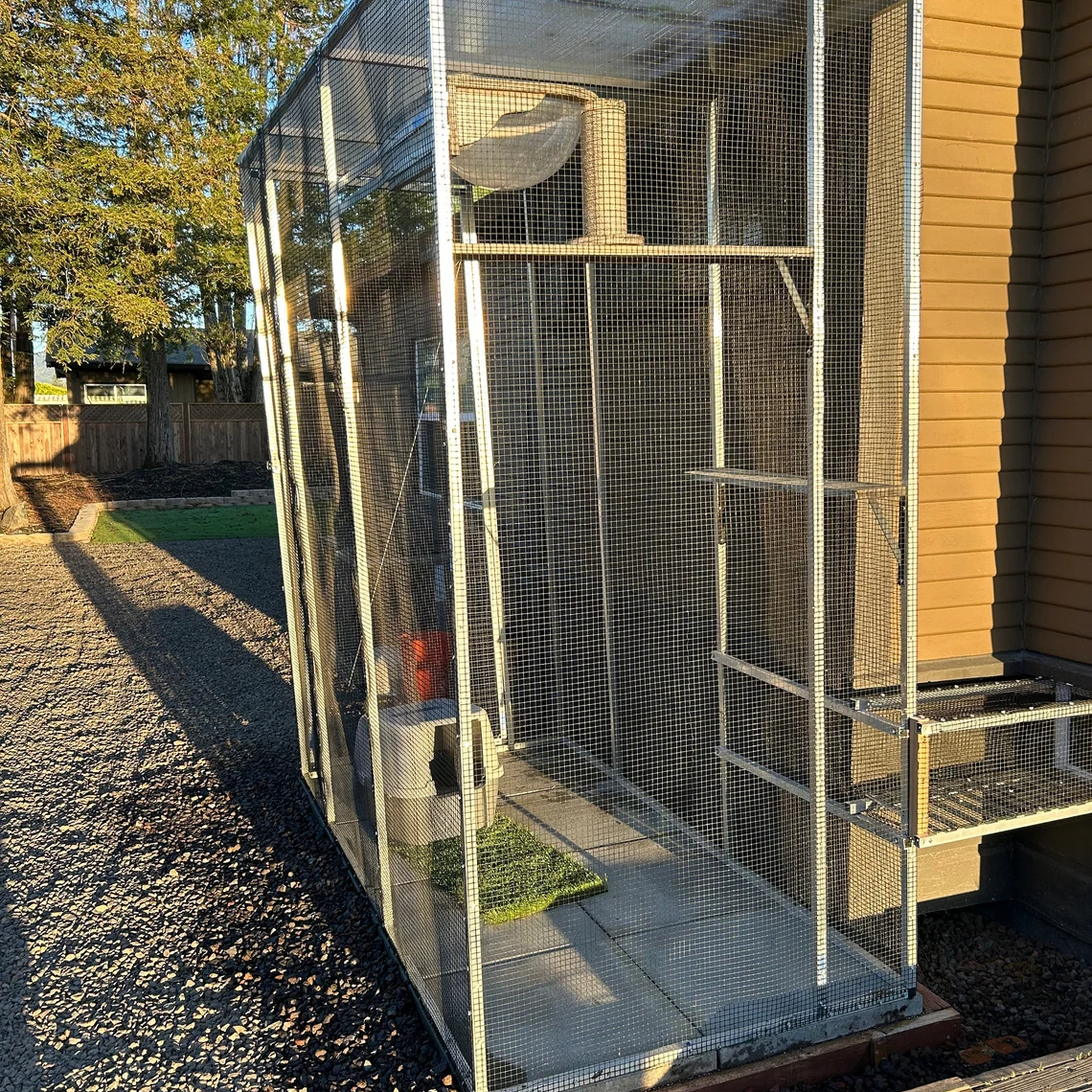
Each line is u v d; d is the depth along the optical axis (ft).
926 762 8.95
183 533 46.70
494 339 15.39
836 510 10.59
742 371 11.89
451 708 11.78
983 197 11.17
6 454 46.47
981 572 11.82
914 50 8.32
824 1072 9.02
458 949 8.66
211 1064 9.14
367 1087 8.70
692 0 8.71
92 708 20.86
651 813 13.73
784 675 11.31
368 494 11.12
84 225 41.42
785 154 10.70
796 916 10.94
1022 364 11.71
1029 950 12.00
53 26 40.88
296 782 16.53
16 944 11.35
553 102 9.93
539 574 15.96
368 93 10.00
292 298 13.14
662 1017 9.06
